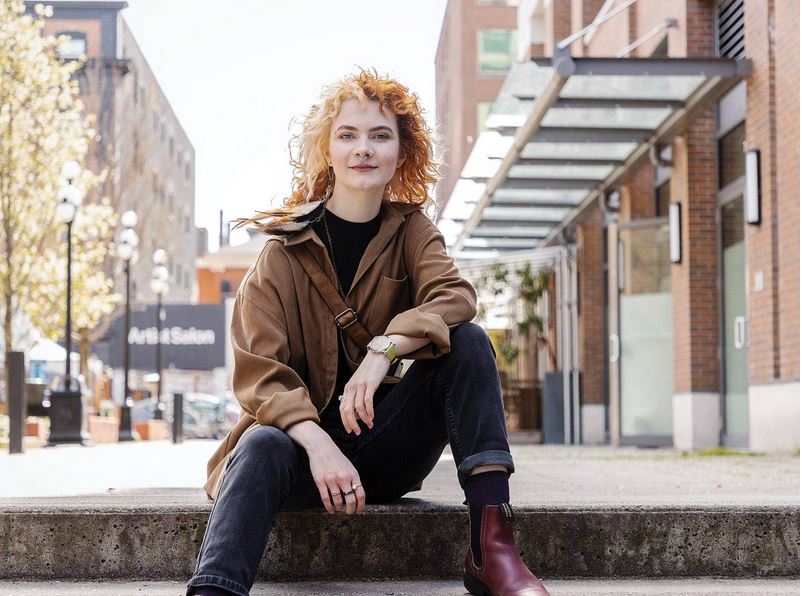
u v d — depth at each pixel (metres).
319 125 2.80
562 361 16.94
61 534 2.75
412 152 2.97
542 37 23.31
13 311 19.11
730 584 2.71
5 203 18.62
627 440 13.31
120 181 30.08
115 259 26.33
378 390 2.82
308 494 2.64
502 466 2.45
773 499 3.06
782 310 9.52
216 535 2.22
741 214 11.39
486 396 2.49
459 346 2.54
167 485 4.56
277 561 2.75
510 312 18.25
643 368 13.37
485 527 2.42
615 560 2.82
